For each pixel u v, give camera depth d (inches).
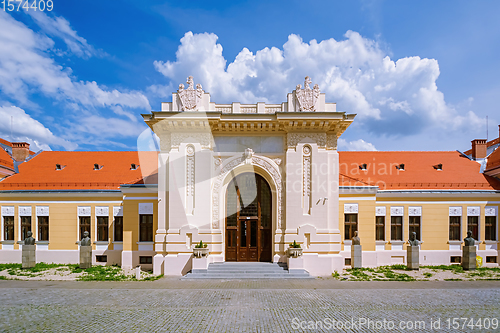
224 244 764.0
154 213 837.2
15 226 912.9
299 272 685.3
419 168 1021.8
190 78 751.7
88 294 530.3
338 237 737.0
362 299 498.3
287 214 736.3
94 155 1115.3
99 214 906.7
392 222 900.6
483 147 1066.7
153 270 724.7
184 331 364.2
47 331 363.3
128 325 382.3
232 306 459.8
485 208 898.1
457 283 621.9
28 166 1046.4
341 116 724.7
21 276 698.8
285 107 758.5
